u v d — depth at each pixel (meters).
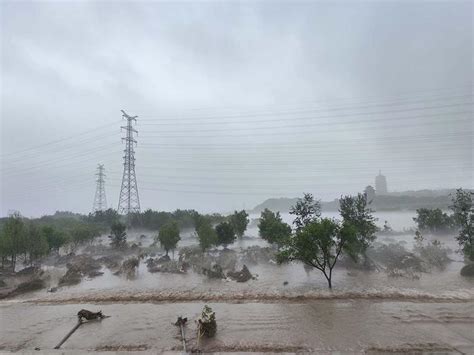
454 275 25.41
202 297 21.44
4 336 16.17
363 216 29.44
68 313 19.31
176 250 42.19
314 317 17.16
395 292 20.88
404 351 12.91
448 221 43.19
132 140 67.56
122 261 36.56
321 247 22.80
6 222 34.78
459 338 14.01
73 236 46.06
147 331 16.12
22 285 26.00
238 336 15.06
